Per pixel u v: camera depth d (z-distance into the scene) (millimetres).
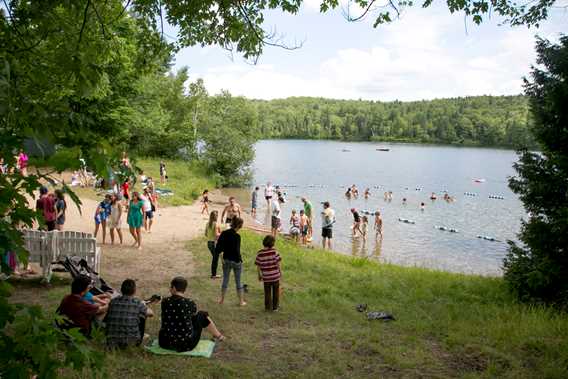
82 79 2951
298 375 6047
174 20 7922
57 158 2043
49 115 2266
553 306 10445
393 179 59469
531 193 11461
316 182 52969
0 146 1984
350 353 6930
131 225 14375
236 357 6641
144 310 6676
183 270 12375
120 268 12125
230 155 43344
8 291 2057
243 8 7711
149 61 8969
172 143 51625
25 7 3209
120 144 2305
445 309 9758
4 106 2107
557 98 10969
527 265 11359
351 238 24250
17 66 2773
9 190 2043
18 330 2008
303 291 11086
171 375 5773
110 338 6320
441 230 27234
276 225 21188
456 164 90625
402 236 25266
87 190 24406
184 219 21562
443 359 6789
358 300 10594
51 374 1988
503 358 6715
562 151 11516
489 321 8773
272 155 105500
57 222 13406
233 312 8859
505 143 168625
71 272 8898
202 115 53656
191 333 6605
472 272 18000
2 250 1938
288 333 7805
